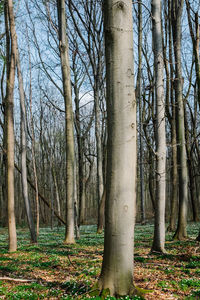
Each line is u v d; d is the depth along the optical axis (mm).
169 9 22297
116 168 5855
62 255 12578
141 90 23906
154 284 7254
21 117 16453
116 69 5961
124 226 5781
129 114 5941
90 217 56000
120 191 5812
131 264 5859
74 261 10820
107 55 6074
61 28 17969
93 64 25344
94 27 25672
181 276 8094
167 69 22562
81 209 37844
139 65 23750
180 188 16781
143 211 31250
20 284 7840
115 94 5961
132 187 5914
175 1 18266
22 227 38500
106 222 5922
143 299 5582
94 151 43406
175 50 17594
